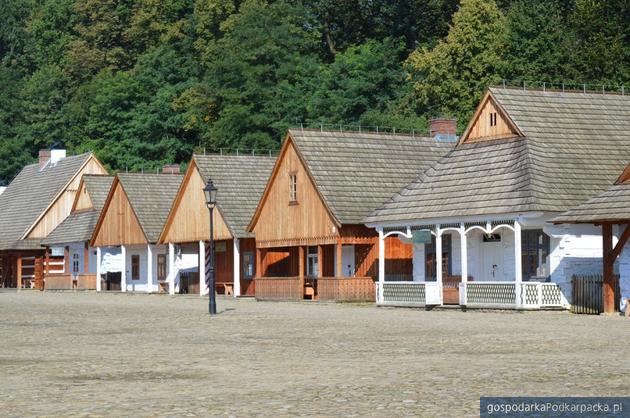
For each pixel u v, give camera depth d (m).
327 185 61.88
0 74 138.12
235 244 71.56
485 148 54.66
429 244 57.44
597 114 55.34
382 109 103.19
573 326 37.84
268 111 108.06
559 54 87.56
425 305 53.00
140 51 136.88
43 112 135.88
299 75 110.88
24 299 71.31
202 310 52.59
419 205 54.53
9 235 101.69
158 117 120.12
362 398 19.94
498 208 49.59
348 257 63.12
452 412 18.23
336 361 26.31
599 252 50.16
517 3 95.50
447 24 107.81
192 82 121.62
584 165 51.53
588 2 87.94
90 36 138.62
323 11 119.50
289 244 64.69
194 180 75.69
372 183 62.94
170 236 78.81
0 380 23.38
